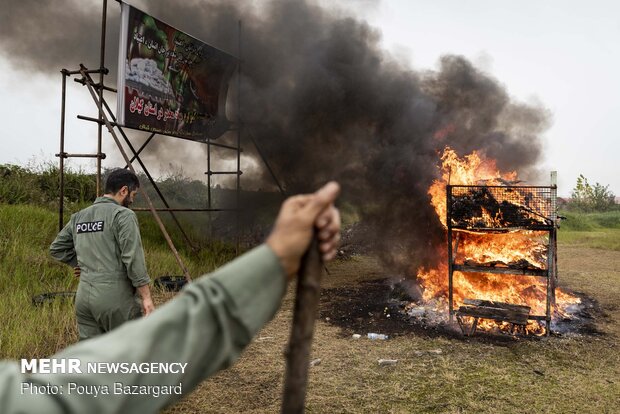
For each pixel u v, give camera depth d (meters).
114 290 3.21
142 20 6.75
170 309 0.65
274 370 4.14
